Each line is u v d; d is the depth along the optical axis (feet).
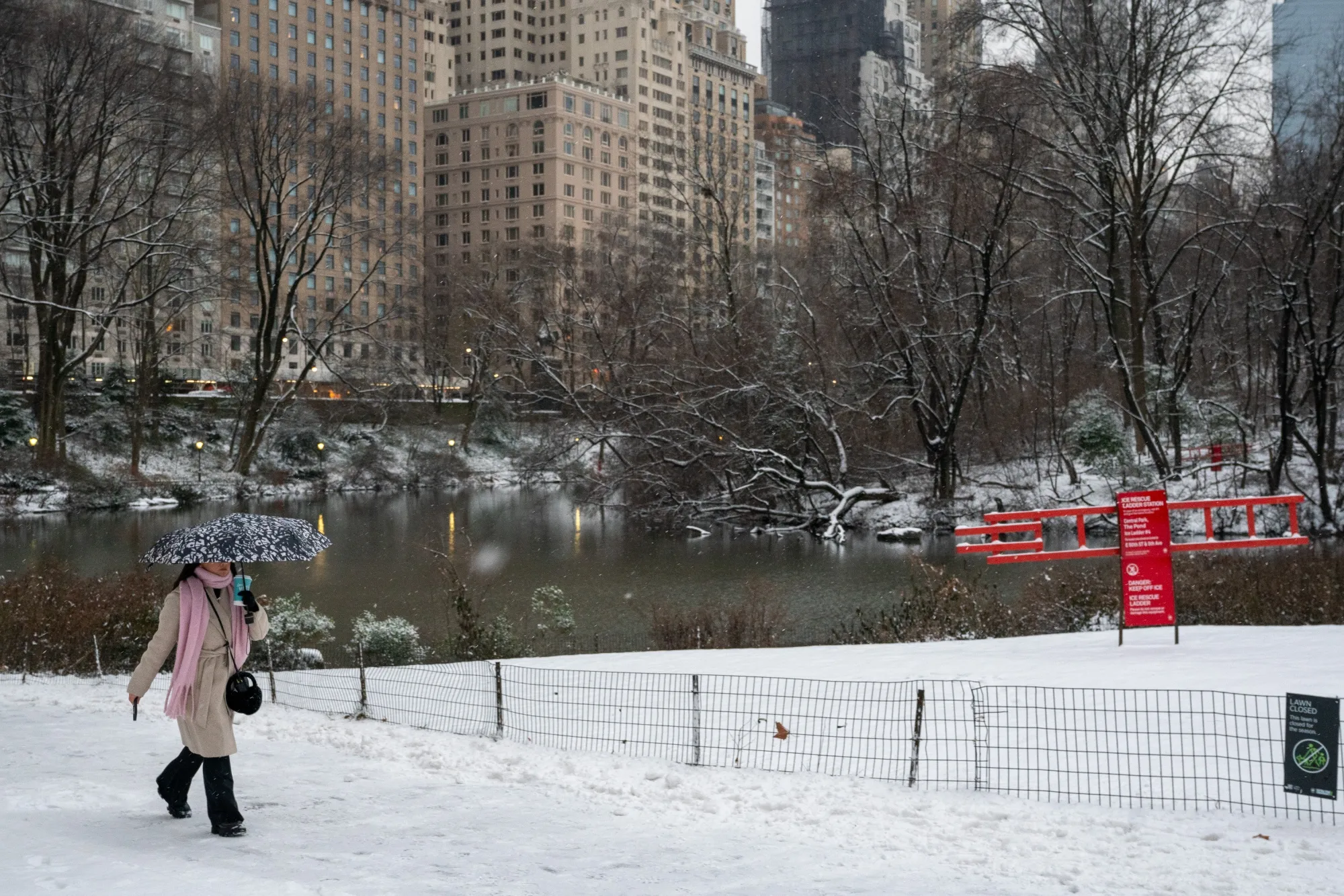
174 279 193.77
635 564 121.49
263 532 23.93
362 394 255.09
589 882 20.02
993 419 173.99
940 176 148.46
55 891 18.72
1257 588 65.21
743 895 19.24
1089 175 150.61
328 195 223.51
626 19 528.63
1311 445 154.61
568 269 211.20
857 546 138.92
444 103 502.79
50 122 171.53
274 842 22.53
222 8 412.36
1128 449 154.71
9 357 243.40
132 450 218.18
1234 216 150.61
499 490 237.86
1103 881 19.74
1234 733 28.07
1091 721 30.32
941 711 32.83
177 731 35.68
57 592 65.72
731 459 162.81
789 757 29.43
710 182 193.67
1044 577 71.67
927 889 19.42
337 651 71.46
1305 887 19.12
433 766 30.27
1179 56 138.92
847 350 173.27
